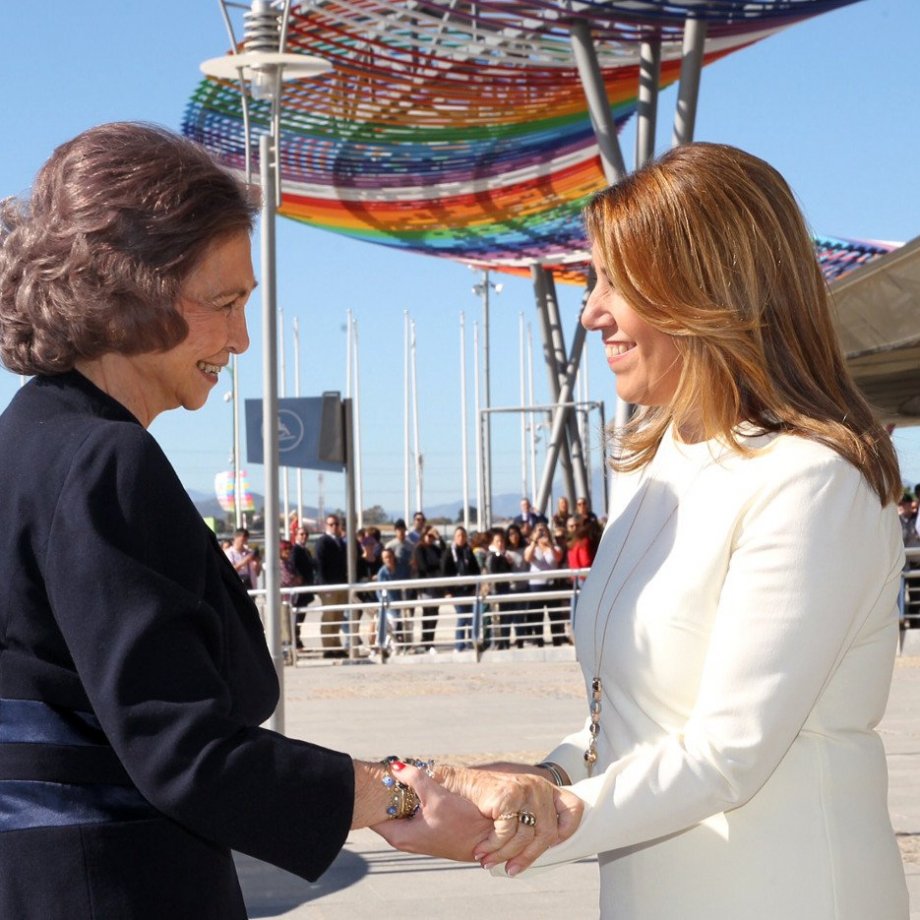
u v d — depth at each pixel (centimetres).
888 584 186
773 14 1484
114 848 157
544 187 2578
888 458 187
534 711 1032
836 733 183
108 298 165
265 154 762
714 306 186
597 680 196
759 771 174
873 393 1479
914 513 1450
